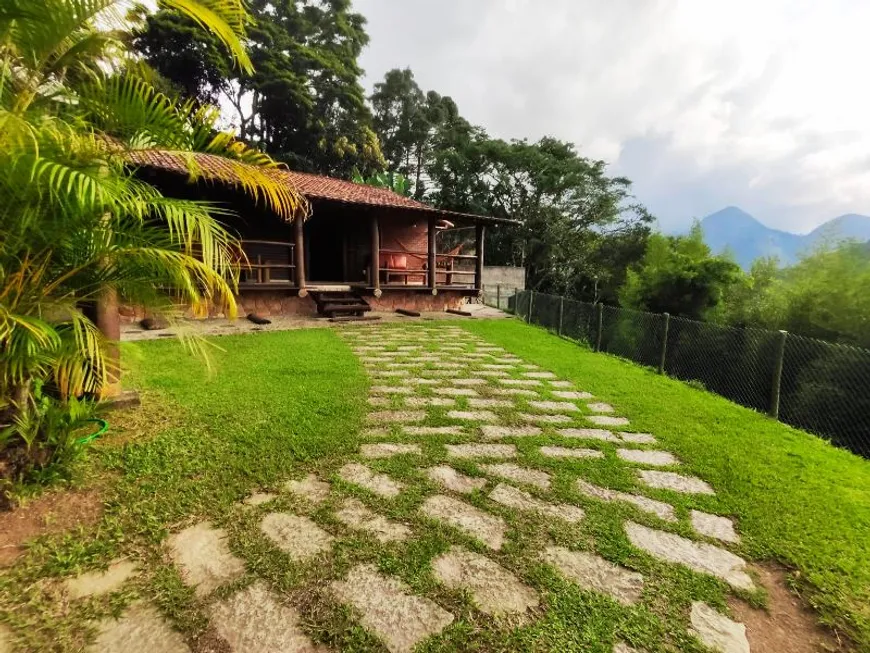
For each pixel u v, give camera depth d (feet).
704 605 5.50
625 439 11.37
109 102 7.04
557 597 5.47
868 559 6.57
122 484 7.59
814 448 11.51
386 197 40.55
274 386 13.94
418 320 33.04
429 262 38.09
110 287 7.66
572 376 18.12
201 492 7.44
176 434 9.78
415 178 124.06
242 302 29.17
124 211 6.80
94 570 5.57
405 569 5.81
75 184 5.87
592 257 83.56
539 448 10.33
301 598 5.24
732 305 39.47
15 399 7.22
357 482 8.14
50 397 8.44
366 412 12.14
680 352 24.58
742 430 12.64
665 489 8.63
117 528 6.37
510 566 5.99
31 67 6.93
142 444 9.14
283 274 37.42
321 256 43.86
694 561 6.38
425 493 7.86
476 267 41.52
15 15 6.23
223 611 5.00
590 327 28.96
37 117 6.26
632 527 7.19
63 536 6.16
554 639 4.83
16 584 5.26
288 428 10.45
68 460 7.70
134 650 4.46
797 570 6.29
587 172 83.15
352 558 5.98
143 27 8.91
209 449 9.11
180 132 7.45
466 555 6.19
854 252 29.48
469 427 11.47
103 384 8.14
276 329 25.98
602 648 4.75
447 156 86.58
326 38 92.99
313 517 6.92
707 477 9.29
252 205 34.55
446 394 14.46
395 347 22.31
